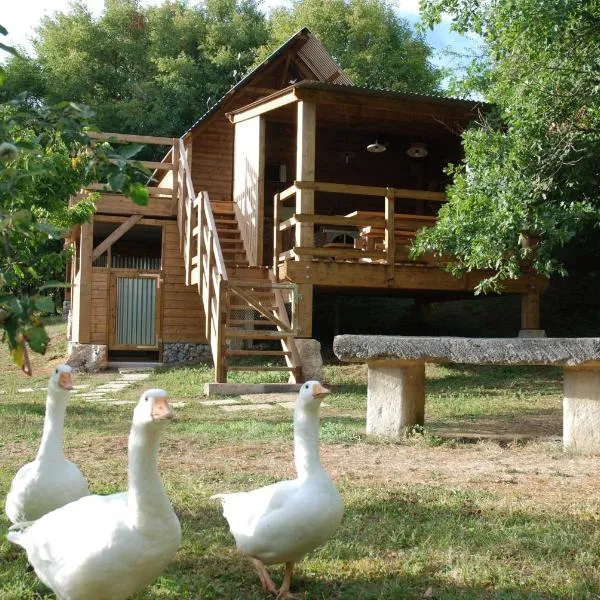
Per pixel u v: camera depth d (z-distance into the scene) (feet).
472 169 39.32
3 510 17.87
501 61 40.98
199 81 109.70
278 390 40.70
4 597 12.49
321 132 61.00
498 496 18.98
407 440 26.25
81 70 113.70
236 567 14.01
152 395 9.72
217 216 58.03
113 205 56.34
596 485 20.18
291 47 60.80
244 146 55.31
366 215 47.26
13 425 30.40
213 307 43.96
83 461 23.49
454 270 42.06
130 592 10.26
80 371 54.44
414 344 25.67
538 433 28.07
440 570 13.93
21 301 7.67
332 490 12.45
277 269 46.75
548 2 33.71
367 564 14.16
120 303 57.06
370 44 111.55
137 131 105.40
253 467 22.62
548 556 14.60
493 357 24.48
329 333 61.52
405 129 57.31
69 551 10.06
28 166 11.42
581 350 23.40
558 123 37.11
